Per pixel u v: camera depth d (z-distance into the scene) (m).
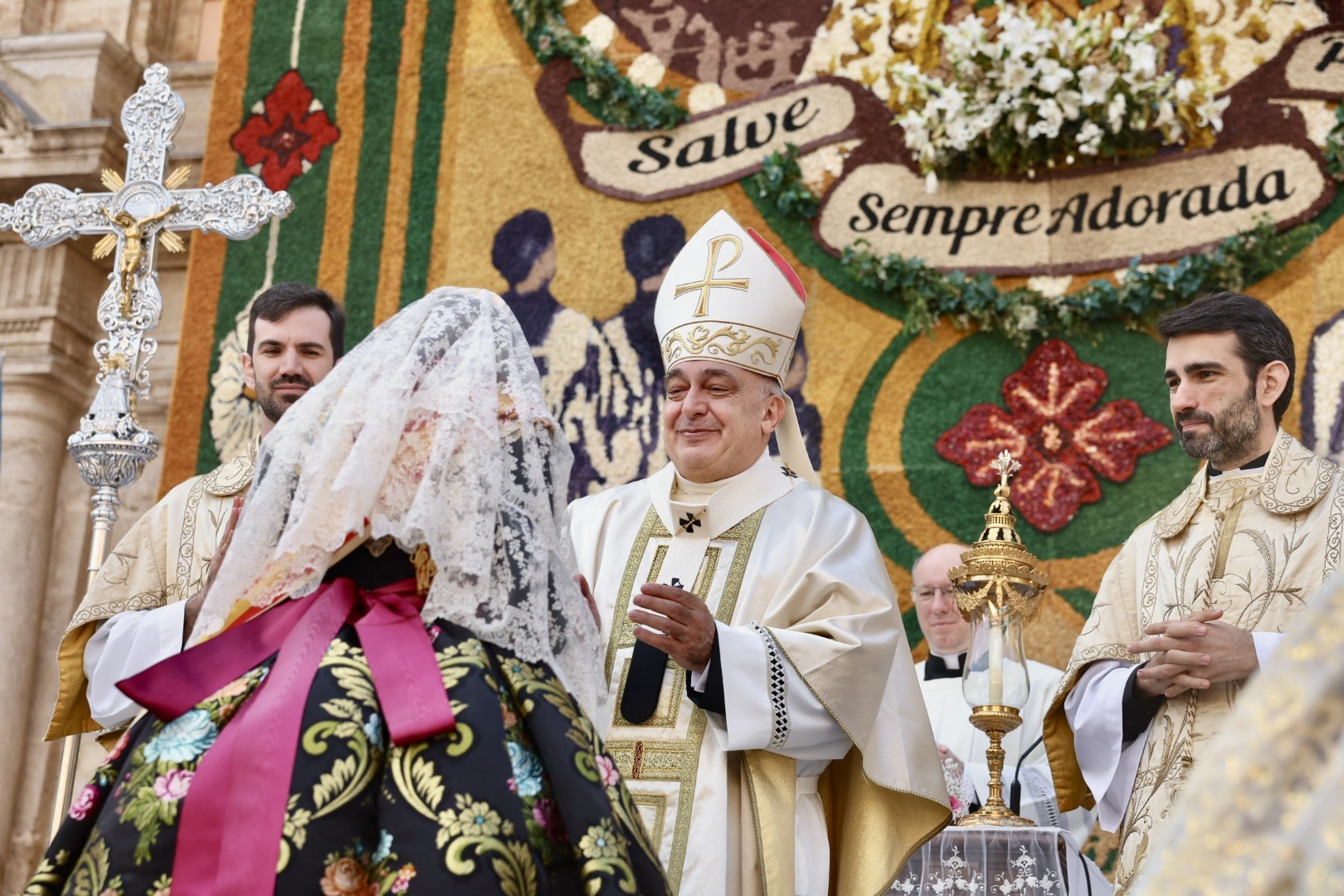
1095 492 7.70
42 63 10.26
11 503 9.69
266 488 3.03
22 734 9.47
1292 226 7.65
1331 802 1.24
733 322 5.10
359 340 8.78
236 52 9.41
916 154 8.27
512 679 2.84
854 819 4.64
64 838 2.78
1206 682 4.46
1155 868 1.33
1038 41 7.88
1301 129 7.79
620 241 8.63
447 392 3.05
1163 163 7.95
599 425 8.36
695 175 8.62
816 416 8.13
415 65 9.18
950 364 8.05
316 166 9.12
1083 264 7.93
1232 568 4.79
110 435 6.07
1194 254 7.72
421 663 2.78
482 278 8.76
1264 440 4.95
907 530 7.88
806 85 8.60
